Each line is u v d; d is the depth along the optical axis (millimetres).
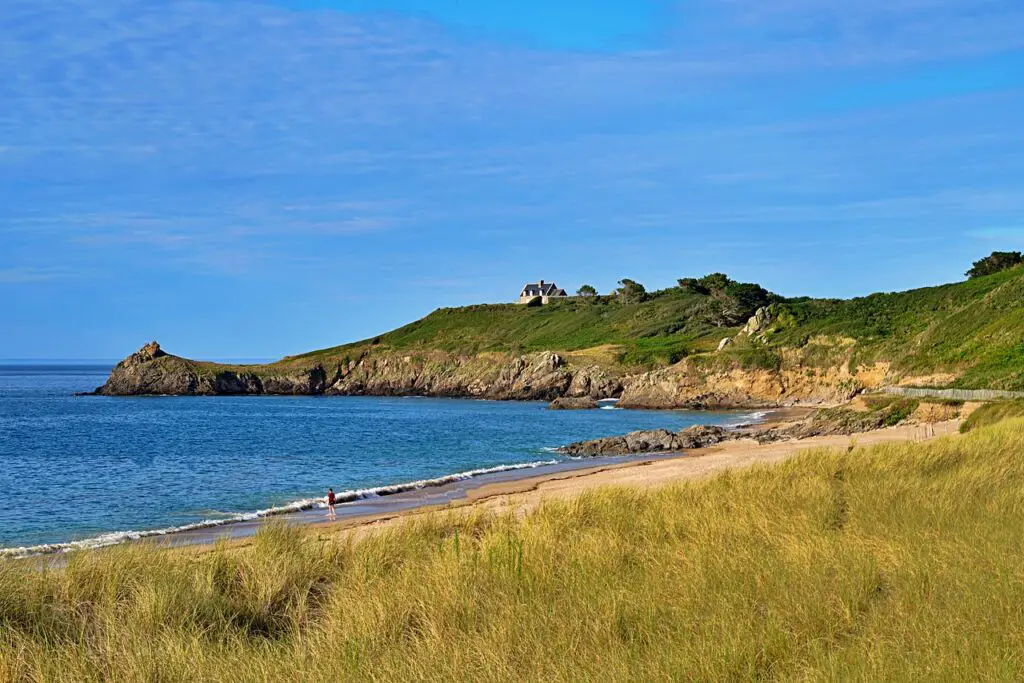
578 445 50750
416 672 6500
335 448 53875
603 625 7395
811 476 16922
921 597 7688
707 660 6277
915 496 13250
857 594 7918
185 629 8000
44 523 26047
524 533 11930
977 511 11992
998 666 5871
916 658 6125
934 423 45000
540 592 8734
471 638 7211
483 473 38031
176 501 30797
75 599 9023
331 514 24297
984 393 45250
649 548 10594
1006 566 8508
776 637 6797
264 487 35125
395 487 32438
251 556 10805
